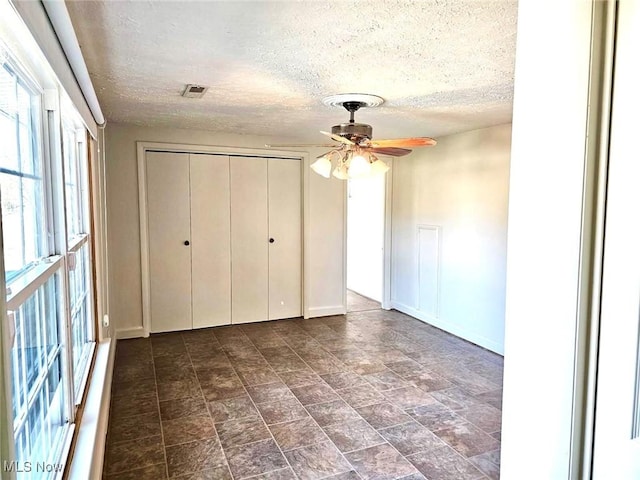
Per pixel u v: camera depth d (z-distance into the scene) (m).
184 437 2.47
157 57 2.11
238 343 4.18
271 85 2.62
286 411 2.80
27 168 1.44
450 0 1.53
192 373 3.43
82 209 2.80
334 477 2.12
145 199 4.28
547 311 0.81
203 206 4.56
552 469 0.81
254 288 4.89
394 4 1.56
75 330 2.26
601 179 0.74
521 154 0.84
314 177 5.01
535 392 0.84
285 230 4.99
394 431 2.55
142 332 4.34
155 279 4.42
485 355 3.90
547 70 0.78
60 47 1.50
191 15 1.64
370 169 2.74
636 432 0.72
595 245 0.75
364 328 4.73
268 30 1.79
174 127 4.17
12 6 0.93
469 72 2.35
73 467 1.61
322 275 5.18
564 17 0.75
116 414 2.73
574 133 0.75
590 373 0.77
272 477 2.11
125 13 1.62
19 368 1.19
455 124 3.85
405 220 5.27
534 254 0.82
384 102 3.03
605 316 0.75
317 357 3.82
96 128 2.93
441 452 2.34
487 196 4.03
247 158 4.71
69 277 1.90
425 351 4.00
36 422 1.38
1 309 0.67
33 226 1.52
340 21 1.70
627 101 0.70
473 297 4.23
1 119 1.13
